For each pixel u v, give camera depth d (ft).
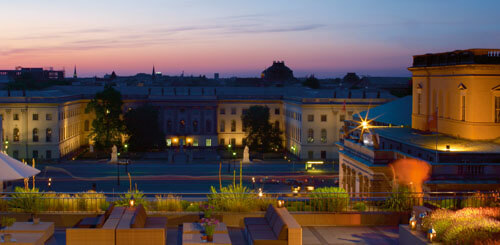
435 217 96.63
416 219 103.09
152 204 118.93
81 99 626.23
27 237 90.68
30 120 515.50
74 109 589.32
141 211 96.58
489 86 180.14
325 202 117.39
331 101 533.14
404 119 253.03
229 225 110.22
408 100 283.79
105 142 560.61
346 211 115.34
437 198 123.95
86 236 87.10
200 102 647.15
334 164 500.33
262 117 583.99
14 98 517.55
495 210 102.78
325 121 529.45
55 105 514.27
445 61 199.31
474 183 149.59
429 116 213.05
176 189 370.32
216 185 389.19
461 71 186.19
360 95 573.33
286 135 620.90
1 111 513.04
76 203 115.96
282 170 463.83
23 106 513.04
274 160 529.04
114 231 87.61
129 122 571.28
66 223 108.78
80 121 620.08
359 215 112.68
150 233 88.12
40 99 518.37
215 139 652.07
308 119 529.04
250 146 592.60
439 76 204.33
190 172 450.71
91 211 113.60
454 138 188.03
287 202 121.80
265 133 586.04
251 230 95.61
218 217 110.01
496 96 180.86
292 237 89.35
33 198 114.01
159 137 579.89
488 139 181.16
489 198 121.49
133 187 377.50
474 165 152.35
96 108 559.79
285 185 393.70
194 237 90.43
